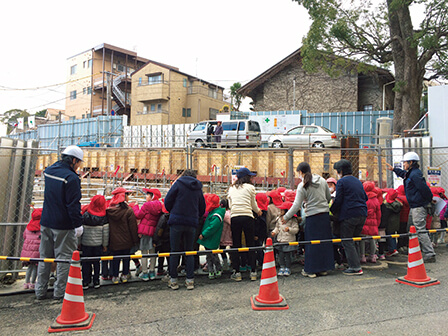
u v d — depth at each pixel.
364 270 5.75
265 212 5.95
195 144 19.16
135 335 3.45
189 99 38.03
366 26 17.08
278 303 4.09
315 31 16.53
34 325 3.75
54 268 5.27
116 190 5.25
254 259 5.34
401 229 6.88
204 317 3.87
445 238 7.92
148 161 15.19
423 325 3.56
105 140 29.09
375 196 6.13
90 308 4.21
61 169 4.46
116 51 44.09
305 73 25.53
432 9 14.47
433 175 8.07
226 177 12.28
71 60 46.22
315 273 5.39
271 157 11.89
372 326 3.55
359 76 24.84
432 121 9.55
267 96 26.73
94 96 43.78
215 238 5.51
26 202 5.95
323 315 3.85
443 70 17.16
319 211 5.33
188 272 4.95
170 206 4.99
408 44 14.99
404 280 4.98
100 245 5.04
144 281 5.39
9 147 5.49
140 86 37.06
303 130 17.38
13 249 5.74
